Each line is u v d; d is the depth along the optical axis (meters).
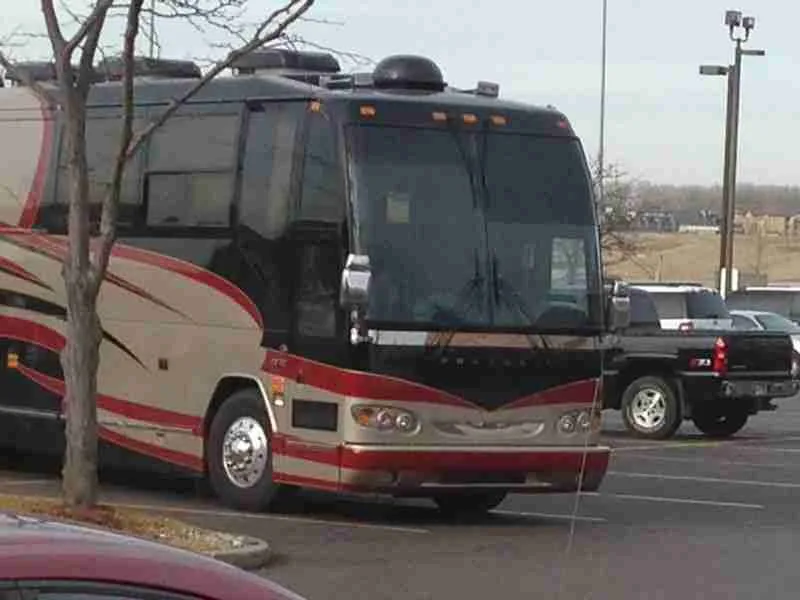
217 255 16.33
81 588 4.20
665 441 26.56
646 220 69.06
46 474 19.52
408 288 15.09
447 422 15.17
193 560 4.53
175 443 16.80
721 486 19.83
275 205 15.76
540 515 16.91
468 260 15.39
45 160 18.39
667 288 30.22
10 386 18.72
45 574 4.16
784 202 122.94
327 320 15.17
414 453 14.96
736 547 14.80
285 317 15.56
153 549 4.52
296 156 15.57
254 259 15.92
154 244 16.94
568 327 15.73
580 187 16.11
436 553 14.16
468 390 15.25
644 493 19.06
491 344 15.34
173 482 18.94
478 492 15.68
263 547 13.28
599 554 14.27
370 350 14.91
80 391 13.67
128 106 13.39
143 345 17.05
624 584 12.84
